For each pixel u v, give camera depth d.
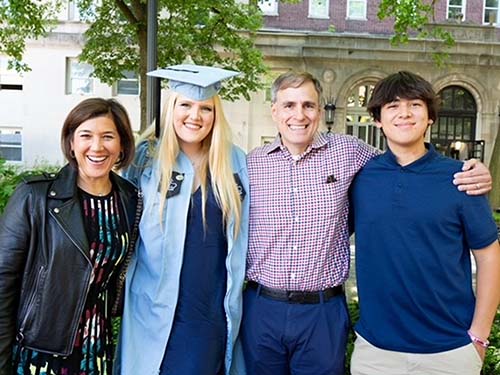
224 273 2.86
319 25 19.55
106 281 2.53
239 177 2.98
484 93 19.38
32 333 2.32
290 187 2.91
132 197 2.68
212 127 2.86
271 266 2.91
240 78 13.83
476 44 18.92
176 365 2.69
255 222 2.96
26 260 2.34
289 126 2.92
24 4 11.66
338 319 2.93
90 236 2.43
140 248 2.75
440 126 19.81
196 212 2.79
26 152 19.27
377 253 2.65
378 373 2.67
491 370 3.49
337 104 18.95
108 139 2.47
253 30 13.70
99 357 2.50
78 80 19.30
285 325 2.88
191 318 2.73
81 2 14.64
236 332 2.91
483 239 2.55
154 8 4.57
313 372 2.91
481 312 2.58
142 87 11.20
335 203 2.90
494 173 10.65
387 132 2.67
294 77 2.95
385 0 9.05
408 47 18.70
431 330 2.58
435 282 2.56
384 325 2.66
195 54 12.70
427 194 2.56
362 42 18.78
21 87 19.22
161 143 2.83
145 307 2.72
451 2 19.78
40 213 2.34
